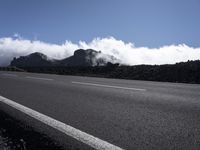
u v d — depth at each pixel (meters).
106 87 11.38
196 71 18.22
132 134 4.34
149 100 7.65
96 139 4.14
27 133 4.79
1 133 5.22
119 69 24.41
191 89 10.58
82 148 3.81
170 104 6.95
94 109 6.38
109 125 4.90
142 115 5.66
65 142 4.10
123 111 6.10
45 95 8.95
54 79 16.45
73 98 8.20
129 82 14.23
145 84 12.91
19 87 11.55
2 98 8.35
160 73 20.08
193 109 6.25
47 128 4.85
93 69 30.94
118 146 3.80
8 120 5.66
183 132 4.41
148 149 3.67
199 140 4.01
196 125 4.83
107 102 7.36
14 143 4.66
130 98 8.06
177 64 20.55
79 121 5.23
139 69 22.47
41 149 4.24
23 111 6.31
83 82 14.10
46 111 6.24
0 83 13.52
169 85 12.42
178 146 3.76
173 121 5.12
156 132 4.42
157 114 5.73
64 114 5.88
